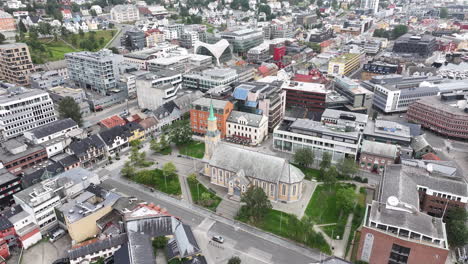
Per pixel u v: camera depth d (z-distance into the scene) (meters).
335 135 163.25
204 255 111.25
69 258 105.00
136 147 169.12
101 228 118.12
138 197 142.38
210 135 150.00
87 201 125.50
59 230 122.12
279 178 133.75
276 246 114.94
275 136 178.88
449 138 199.12
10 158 150.75
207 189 147.50
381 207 107.25
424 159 157.62
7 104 182.25
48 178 141.62
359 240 114.50
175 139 184.00
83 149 163.38
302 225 115.12
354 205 129.00
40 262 109.69
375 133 173.50
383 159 155.50
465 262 107.75
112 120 198.12
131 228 112.56
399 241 98.56
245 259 109.44
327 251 111.62
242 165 141.12
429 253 96.25
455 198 119.94
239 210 132.38
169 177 155.50
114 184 151.62
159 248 112.88
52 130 173.88
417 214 104.00
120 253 104.06
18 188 139.62
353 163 151.12
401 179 123.75
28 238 115.38
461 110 197.00
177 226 116.00
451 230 113.12
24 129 192.38
